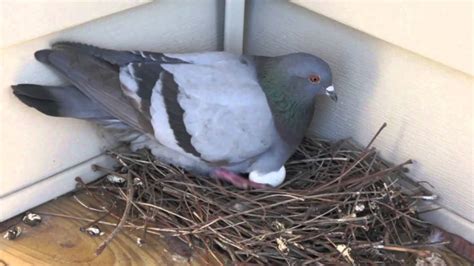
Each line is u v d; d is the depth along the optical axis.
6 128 0.57
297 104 0.59
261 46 0.70
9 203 0.60
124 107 0.57
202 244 0.58
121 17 0.60
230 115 0.58
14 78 0.56
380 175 0.59
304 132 0.62
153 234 0.60
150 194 0.60
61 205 0.62
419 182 0.62
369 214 0.59
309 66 0.58
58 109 0.57
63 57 0.56
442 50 0.54
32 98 0.56
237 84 0.59
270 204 0.58
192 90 0.57
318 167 0.64
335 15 0.59
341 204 0.58
